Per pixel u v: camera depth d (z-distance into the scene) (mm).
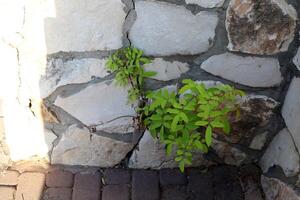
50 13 1221
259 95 1373
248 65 1323
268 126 1426
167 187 1459
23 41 1266
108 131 1424
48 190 1425
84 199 1413
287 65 1325
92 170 1481
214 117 1270
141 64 1315
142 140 1437
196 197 1440
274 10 1226
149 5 1225
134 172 1487
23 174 1448
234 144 1470
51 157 1472
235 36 1270
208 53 1304
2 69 1306
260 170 1502
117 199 1421
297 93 1281
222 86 1290
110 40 1274
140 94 1351
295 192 1292
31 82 1331
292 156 1311
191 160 1432
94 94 1355
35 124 1410
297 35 1269
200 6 1226
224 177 1489
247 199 1444
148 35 1270
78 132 1421
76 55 1298
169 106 1300
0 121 1410
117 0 1213
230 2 1219
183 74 1343
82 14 1227
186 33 1267
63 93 1352
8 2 1205
